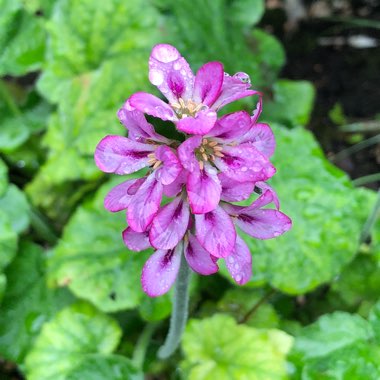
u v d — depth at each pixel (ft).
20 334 0.72
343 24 1.22
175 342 0.62
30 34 0.86
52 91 0.83
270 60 0.98
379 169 1.02
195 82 0.39
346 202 0.74
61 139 0.82
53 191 0.86
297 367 0.61
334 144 1.06
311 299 0.80
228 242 0.38
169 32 0.81
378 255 0.71
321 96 1.12
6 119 0.89
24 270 0.75
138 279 0.70
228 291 0.74
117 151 0.38
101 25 0.81
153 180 0.38
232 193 0.38
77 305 0.70
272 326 0.71
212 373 0.62
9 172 0.96
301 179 0.75
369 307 0.74
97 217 0.74
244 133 0.37
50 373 0.65
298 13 1.24
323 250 0.71
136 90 0.79
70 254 0.72
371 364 0.60
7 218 0.73
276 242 0.71
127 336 0.75
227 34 0.89
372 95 1.11
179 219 0.39
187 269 0.47
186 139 0.39
